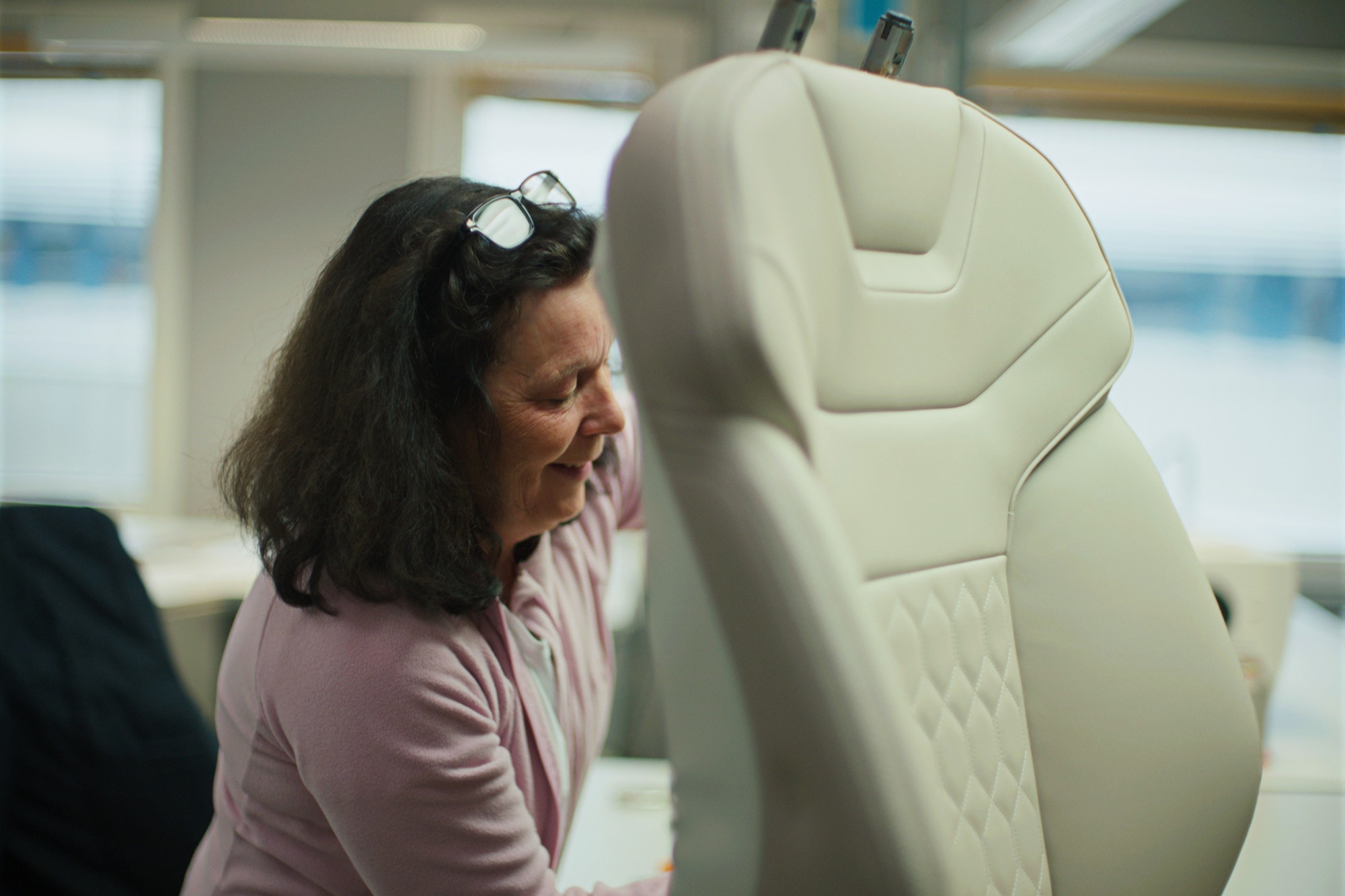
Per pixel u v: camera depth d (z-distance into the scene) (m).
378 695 0.64
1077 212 0.64
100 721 1.26
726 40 2.00
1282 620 1.62
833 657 0.37
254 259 3.59
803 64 0.46
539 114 3.59
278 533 0.69
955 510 0.56
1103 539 0.63
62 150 3.58
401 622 0.66
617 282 0.41
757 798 0.39
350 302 0.67
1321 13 3.46
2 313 3.64
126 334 3.65
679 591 0.41
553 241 0.65
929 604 0.53
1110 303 0.65
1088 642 0.62
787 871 0.39
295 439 0.69
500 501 0.70
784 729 0.38
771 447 0.39
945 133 0.55
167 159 3.54
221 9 3.52
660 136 0.40
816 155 0.46
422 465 0.64
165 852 1.27
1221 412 3.63
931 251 0.55
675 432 0.40
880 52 0.56
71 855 1.23
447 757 0.65
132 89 3.55
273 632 0.69
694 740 0.42
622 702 2.32
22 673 1.23
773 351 0.38
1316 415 3.61
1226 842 0.63
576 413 0.69
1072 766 0.61
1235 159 3.54
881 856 0.37
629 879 1.05
